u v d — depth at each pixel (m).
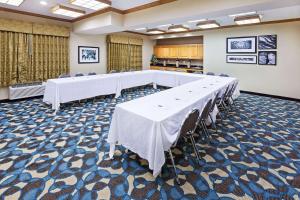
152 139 2.01
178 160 2.50
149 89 7.45
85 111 4.54
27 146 2.82
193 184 2.05
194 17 4.18
